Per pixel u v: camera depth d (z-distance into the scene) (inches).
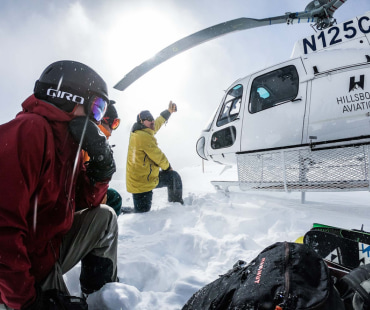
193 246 93.1
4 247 35.9
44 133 41.0
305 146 118.5
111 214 59.6
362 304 33.5
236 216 120.0
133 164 140.9
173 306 57.3
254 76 150.4
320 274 36.3
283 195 162.7
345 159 110.4
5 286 36.5
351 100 117.3
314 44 136.1
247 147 147.9
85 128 45.6
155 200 185.8
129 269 75.2
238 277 42.8
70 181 46.4
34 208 41.2
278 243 44.1
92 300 55.2
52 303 41.0
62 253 55.0
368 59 117.0
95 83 47.8
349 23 128.3
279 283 34.5
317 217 111.6
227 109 165.0
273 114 138.0
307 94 128.0
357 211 118.2
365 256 56.6
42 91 44.6
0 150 36.8
